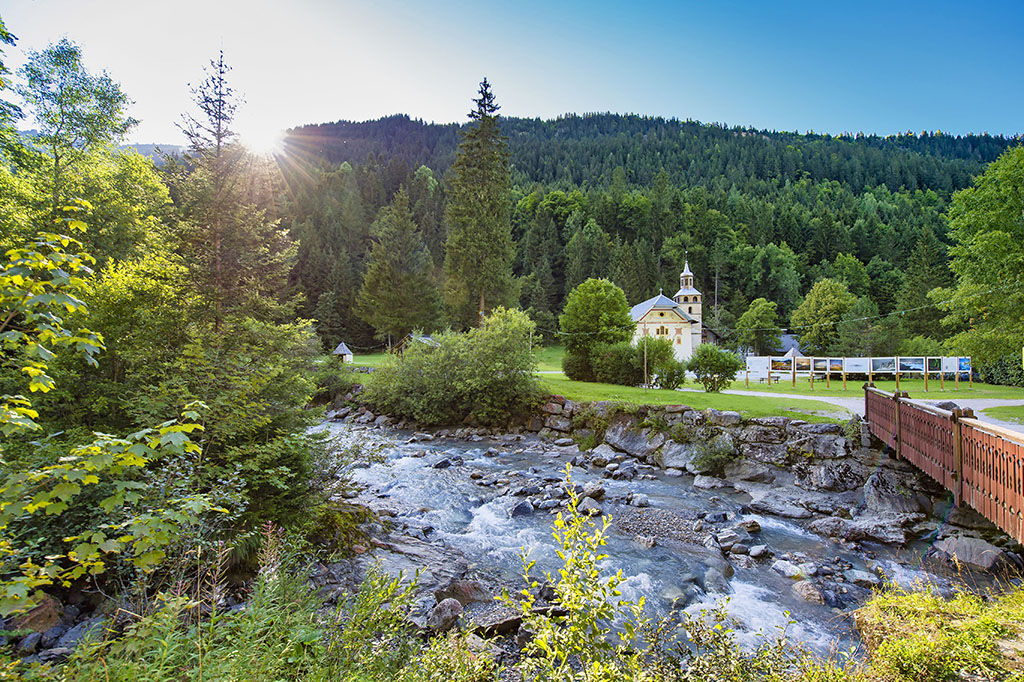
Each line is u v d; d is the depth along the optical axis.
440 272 59.25
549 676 3.92
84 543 3.38
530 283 87.31
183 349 9.22
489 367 27.12
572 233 105.38
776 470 17.59
